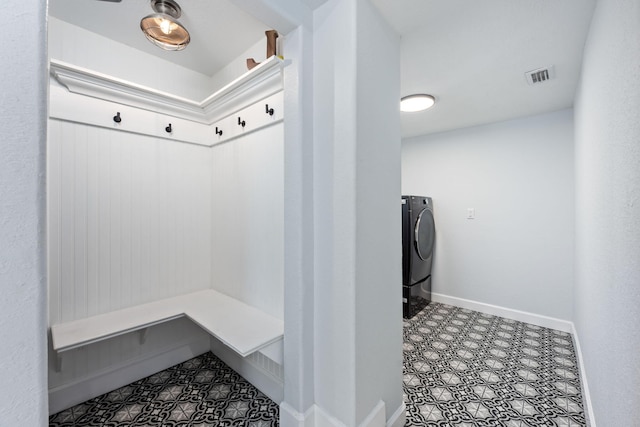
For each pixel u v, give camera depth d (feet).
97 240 5.55
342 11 3.84
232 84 5.57
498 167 9.82
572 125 8.46
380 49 4.32
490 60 5.74
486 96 7.54
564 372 6.46
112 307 5.72
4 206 1.52
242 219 6.24
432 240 11.01
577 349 7.13
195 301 6.33
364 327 3.99
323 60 4.09
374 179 4.17
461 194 10.64
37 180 1.63
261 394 5.68
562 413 5.20
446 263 11.07
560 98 7.72
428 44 5.17
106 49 5.87
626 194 2.95
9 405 1.55
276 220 5.40
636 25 2.51
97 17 5.28
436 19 4.47
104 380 5.68
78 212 5.32
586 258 5.71
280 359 4.68
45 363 1.66
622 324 3.11
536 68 6.04
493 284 10.01
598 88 4.17
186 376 6.28
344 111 3.83
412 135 11.53
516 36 4.94
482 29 4.75
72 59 5.45
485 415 5.16
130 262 5.98
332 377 4.07
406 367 6.71
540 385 6.01
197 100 7.30
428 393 5.77
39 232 1.63
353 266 3.79
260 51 6.06
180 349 6.79
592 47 4.51
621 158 3.11
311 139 4.22
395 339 4.79
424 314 10.05
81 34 5.56
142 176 6.16
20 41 1.57
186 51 6.40
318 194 4.21
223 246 6.84
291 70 4.17
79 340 4.56
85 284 5.40
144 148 6.19
